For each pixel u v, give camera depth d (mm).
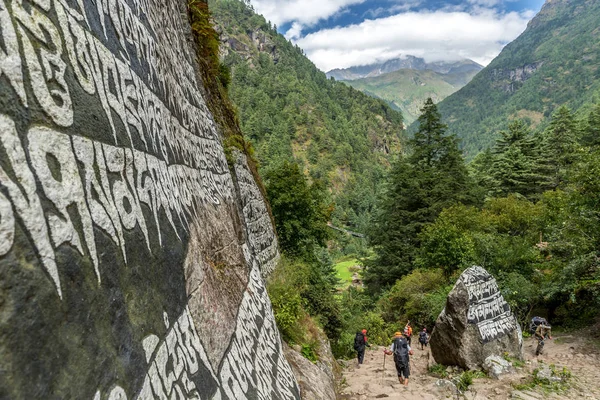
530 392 8492
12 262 1378
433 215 29703
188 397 2686
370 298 29828
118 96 2834
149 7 5043
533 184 38812
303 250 20938
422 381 10094
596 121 43719
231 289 5195
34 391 1323
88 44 2498
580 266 14836
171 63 5773
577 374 9797
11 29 1693
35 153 1646
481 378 9539
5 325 1281
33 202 1554
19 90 1646
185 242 3650
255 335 5512
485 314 10648
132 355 2053
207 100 10852
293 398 5668
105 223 2109
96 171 2164
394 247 30344
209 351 3465
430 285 21172
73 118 2045
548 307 16938
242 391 3865
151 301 2502
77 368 1575
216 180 7117
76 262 1741
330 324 17719
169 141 4254
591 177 14633
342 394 9078
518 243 19266
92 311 1781
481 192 36375
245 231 8742
